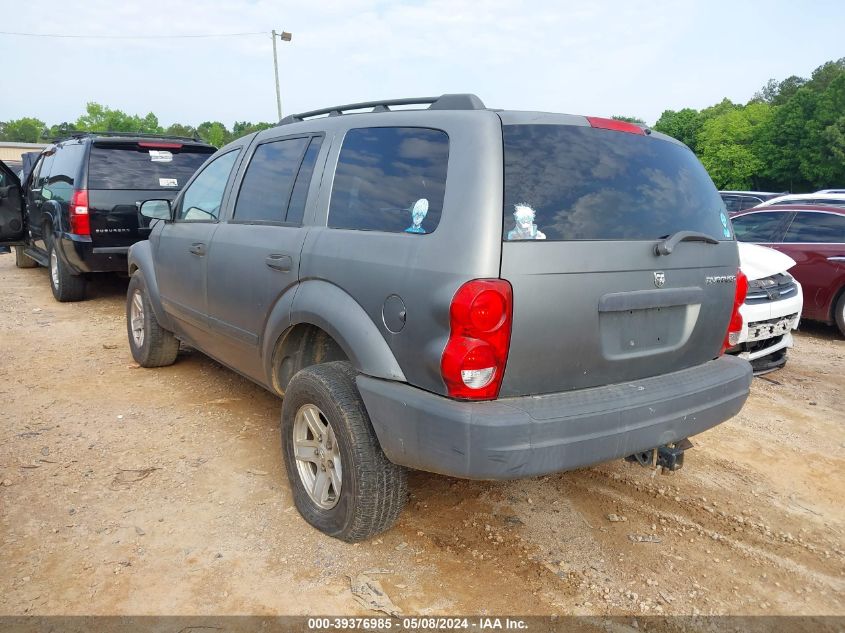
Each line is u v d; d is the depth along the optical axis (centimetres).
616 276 267
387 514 296
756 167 5366
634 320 280
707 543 323
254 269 361
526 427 240
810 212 791
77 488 357
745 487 381
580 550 313
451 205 256
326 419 306
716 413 303
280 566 293
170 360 560
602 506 354
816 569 304
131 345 576
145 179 776
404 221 277
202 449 409
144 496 351
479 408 243
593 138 286
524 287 246
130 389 516
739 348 534
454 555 305
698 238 297
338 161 327
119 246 763
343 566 294
